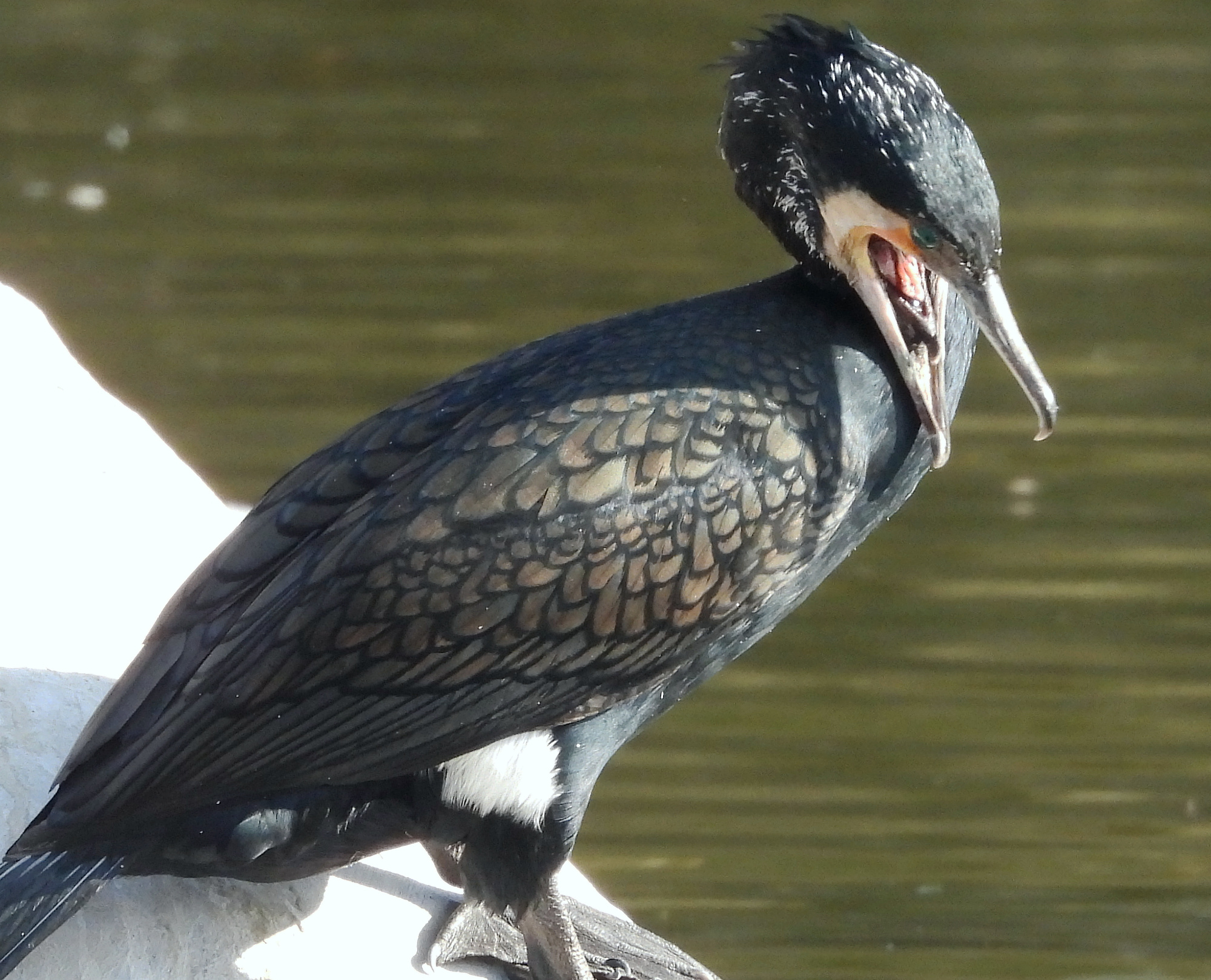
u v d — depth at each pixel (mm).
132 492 8922
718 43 24328
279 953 7535
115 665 8133
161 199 21016
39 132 22438
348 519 7301
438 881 8336
